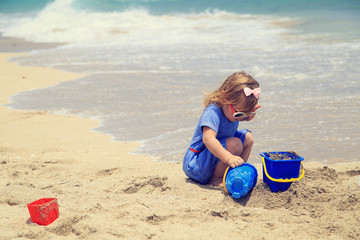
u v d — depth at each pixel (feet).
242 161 10.39
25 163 13.71
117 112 20.30
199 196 10.50
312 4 59.06
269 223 8.80
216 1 65.72
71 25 55.26
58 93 24.67
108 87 25.30
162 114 19.48
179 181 11.59
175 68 29.27
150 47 39.42
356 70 25.79
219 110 10.84
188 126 17.63
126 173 12.75
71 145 16.01
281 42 37.06
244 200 10.11
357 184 10.31
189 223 8.93
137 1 67.05
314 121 17.35
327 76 24.75
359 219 8.57
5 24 64.64
